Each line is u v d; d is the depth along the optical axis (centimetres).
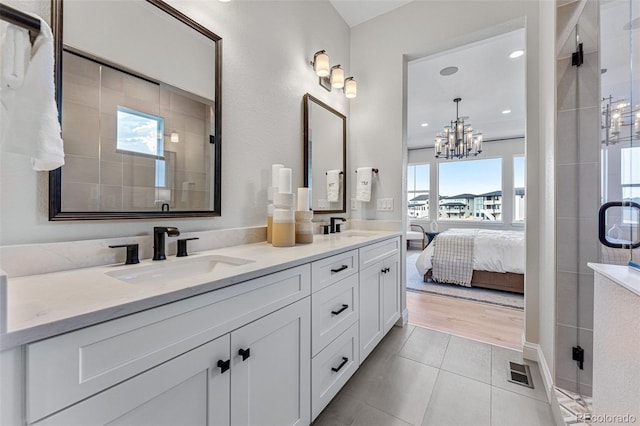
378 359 184
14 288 68
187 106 126
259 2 165
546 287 165
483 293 326
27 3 82
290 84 189
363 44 255
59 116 87
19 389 45
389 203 240
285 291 103
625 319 81
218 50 139
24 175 82
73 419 51
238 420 84
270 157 171
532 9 187
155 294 63
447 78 375
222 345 79
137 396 60
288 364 105
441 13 218
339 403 142
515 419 132
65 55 89
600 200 132
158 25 115
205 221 133
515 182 620
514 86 400
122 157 103
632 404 76
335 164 237
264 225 165
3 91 57
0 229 78
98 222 97
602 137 129
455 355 189
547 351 161
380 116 245
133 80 107
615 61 120
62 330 49
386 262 200
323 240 173
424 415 134
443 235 381
